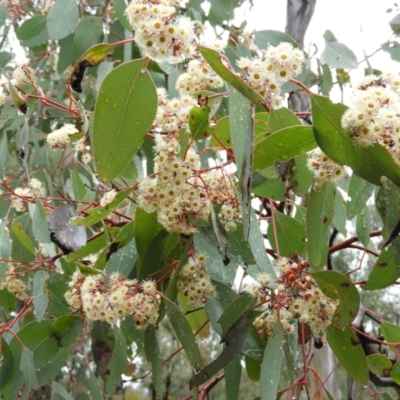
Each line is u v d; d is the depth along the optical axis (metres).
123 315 0.55
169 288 0.57
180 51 0.51
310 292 0.54
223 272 0.60
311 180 0.60
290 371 0.58
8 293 0.78
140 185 0.55
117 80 0.54
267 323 0.58
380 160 0.51
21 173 1.08
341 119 0.51
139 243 0.60
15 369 0.69
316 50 0.80
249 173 0.50
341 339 0.60
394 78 0.52
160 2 0.50
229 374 0.62
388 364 0.68
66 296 0.60
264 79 0.51
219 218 0.57
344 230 0.74
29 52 1.19
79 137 0.67
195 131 0.55
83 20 0.87
